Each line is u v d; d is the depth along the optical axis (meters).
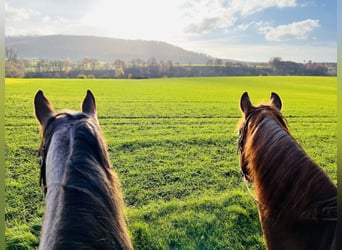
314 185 1.55
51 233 0.99
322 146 3.97
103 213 1.06
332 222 1.48
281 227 1.67
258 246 2.92
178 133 3.87
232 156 3.67
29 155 3.29
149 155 3.65
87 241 0.97
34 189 3.08
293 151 1.66
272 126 1.78
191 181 3.37
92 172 1.13
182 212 3.10
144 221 3.01
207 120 4.03
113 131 3.77
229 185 3.35
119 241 1.07
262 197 1.76
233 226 3.02
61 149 1.23
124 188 3.29
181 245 2.93
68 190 1.06
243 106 2.00
